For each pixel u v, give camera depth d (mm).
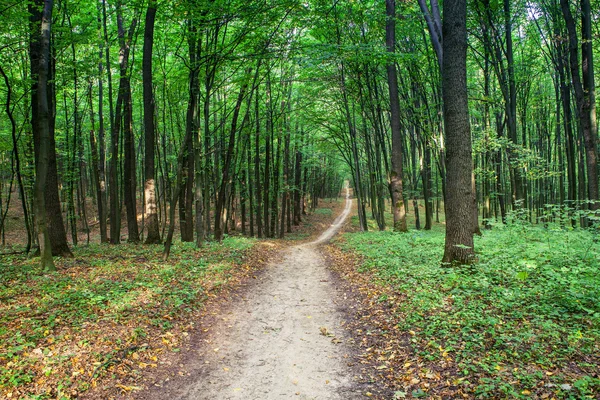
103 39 15836
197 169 15516
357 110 23562
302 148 32500
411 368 4742
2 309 6480
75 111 18578
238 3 11094
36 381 4297
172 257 12414
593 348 4395
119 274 9484
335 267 12508
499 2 17438
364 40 18172
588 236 8352
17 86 12484
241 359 5469
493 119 25062
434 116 21578
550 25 17781
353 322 6871
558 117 22219
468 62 22391
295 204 38375
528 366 4211
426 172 26109
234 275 10766
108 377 4617
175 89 18359
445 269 8336
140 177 33938
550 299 5953
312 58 13797
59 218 12250
